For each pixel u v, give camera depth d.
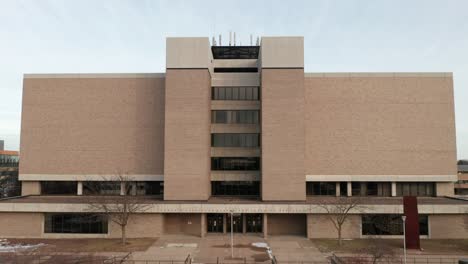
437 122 43.41
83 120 44.41
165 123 40.16
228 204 36.97
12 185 69.94
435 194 43.28
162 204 37.00
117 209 35.22
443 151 43.19
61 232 37.34
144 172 43.75
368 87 43.72
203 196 39.47
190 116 40.09
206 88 40.31
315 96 43.91
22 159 44.19
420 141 43.28
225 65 46.19
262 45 40.50
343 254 30.53
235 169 43.56
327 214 36.91
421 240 35.62
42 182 44.66
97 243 34.53
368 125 43.47
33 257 29.20
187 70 40.50
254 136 43.66
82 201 38.53
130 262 28.14
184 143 39.91
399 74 43.84
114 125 44.28
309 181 43.53
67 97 44.59
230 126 43.78
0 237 36.97
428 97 43.56
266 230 37.03
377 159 43.16
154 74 44.47
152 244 34.16
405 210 33.00
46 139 44.28
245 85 44.06
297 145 39.53
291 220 39.09
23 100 44.66
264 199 39.19
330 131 43.53
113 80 44.69
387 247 32.81
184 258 29.39
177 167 39.75
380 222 36.72
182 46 40.75
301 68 40.19
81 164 44.00
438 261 28.55
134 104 44.38
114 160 43.97
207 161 40.28
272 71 40.31
